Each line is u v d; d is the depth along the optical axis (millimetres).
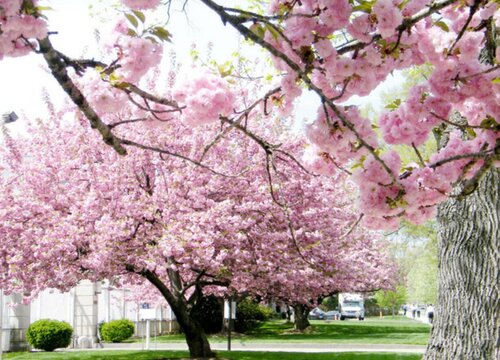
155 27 2959
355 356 14477
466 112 2932
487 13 2719
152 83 13055
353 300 53344
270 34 2627
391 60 2656
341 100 2752
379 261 30234
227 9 2385
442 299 6949
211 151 13039
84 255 12539
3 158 13391
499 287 6500
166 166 12766
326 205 14758
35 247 11789
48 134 13578
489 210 6578
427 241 26469
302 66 2604
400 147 12195
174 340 24734
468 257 6680
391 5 2344
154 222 12211
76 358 14672
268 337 25703
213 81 2906
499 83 2658
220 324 27641
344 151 2729
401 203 2605
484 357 6480
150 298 22500
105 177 12078
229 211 12922
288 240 13688
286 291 17938
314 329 31672
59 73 2795
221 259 12367
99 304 26125
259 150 13375
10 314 18734
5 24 2447
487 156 2668
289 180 13656
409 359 13766
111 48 2939
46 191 12859
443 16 2828
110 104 2941
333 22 2463
